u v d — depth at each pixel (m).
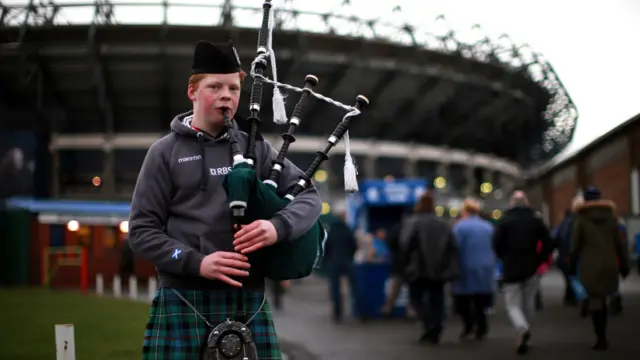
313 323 13.57
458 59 48.56
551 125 60.28
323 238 3.31
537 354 8.91
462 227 10.73
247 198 2.94
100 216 27.06
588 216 8.89
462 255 10.66
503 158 64.94
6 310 15.23
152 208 3.08
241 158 3.05
